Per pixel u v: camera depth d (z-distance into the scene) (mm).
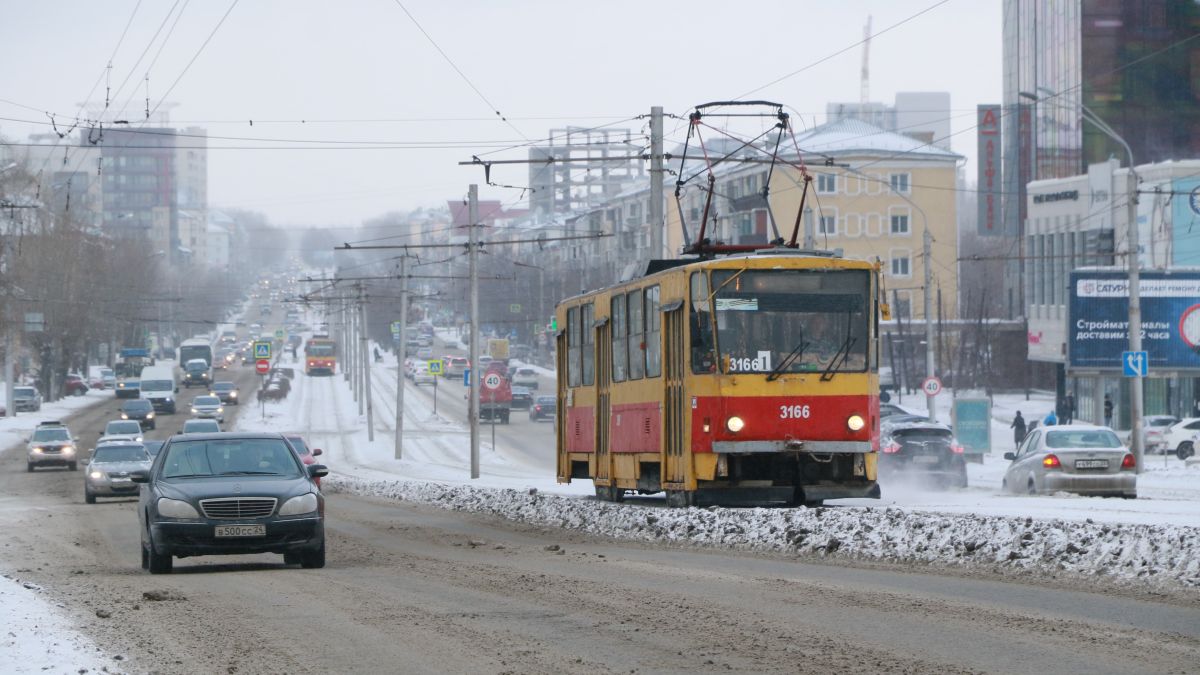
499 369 156250
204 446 27469
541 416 141875
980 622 16250
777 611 17547
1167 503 34906
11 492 71062
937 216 156875
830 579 21312
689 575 22344
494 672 13648
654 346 37875
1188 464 73750
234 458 27250
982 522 24766
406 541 33719
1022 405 128875
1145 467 71688
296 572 25031
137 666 14344
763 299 34781
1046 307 126062
